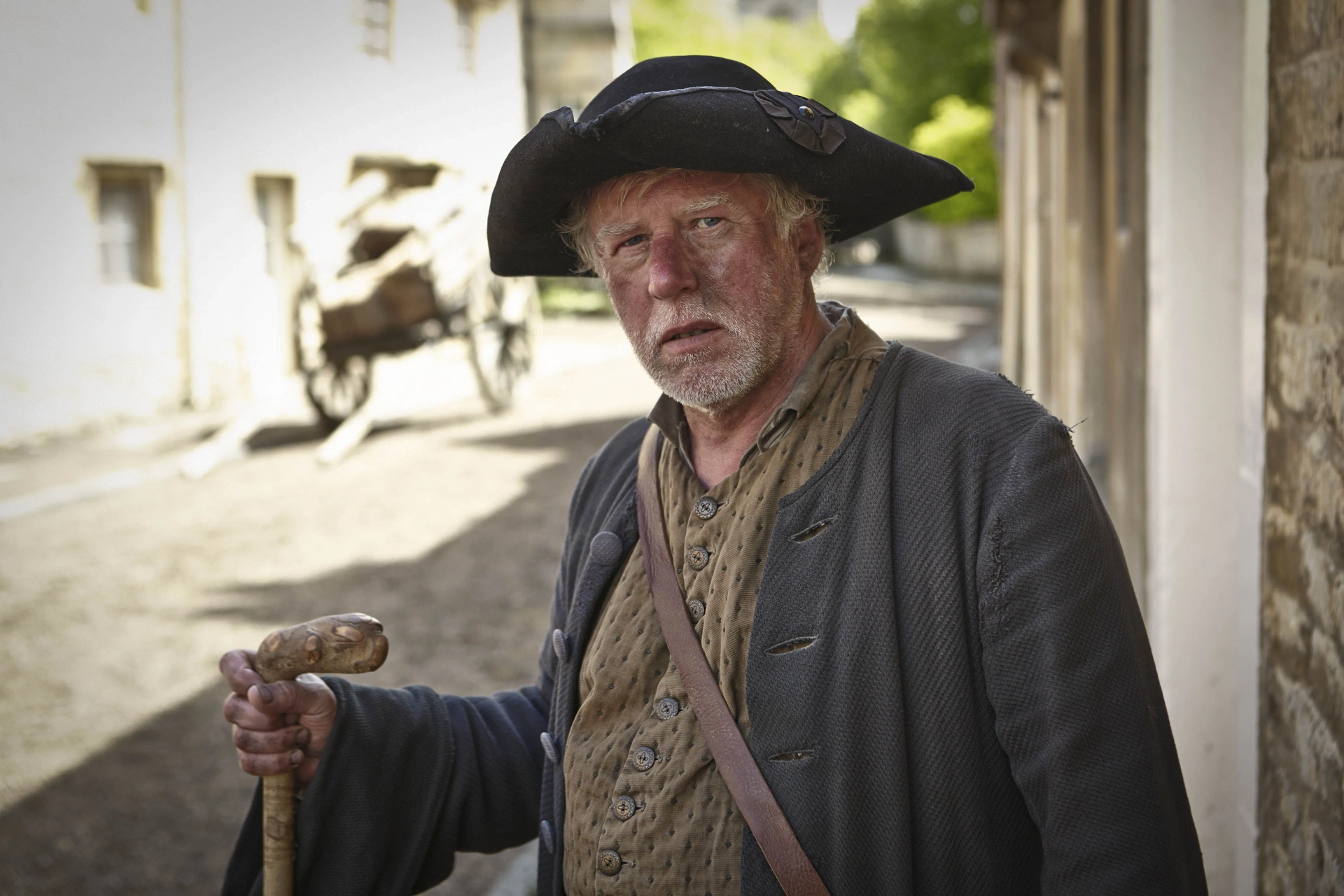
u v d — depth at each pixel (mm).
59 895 3051
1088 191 5113
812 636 1095
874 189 1239
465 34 13523
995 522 1046
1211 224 2223
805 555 1121
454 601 5387
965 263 24406
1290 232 1400
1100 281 5285
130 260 10062
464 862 3113
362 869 1326
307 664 1275
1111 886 967
